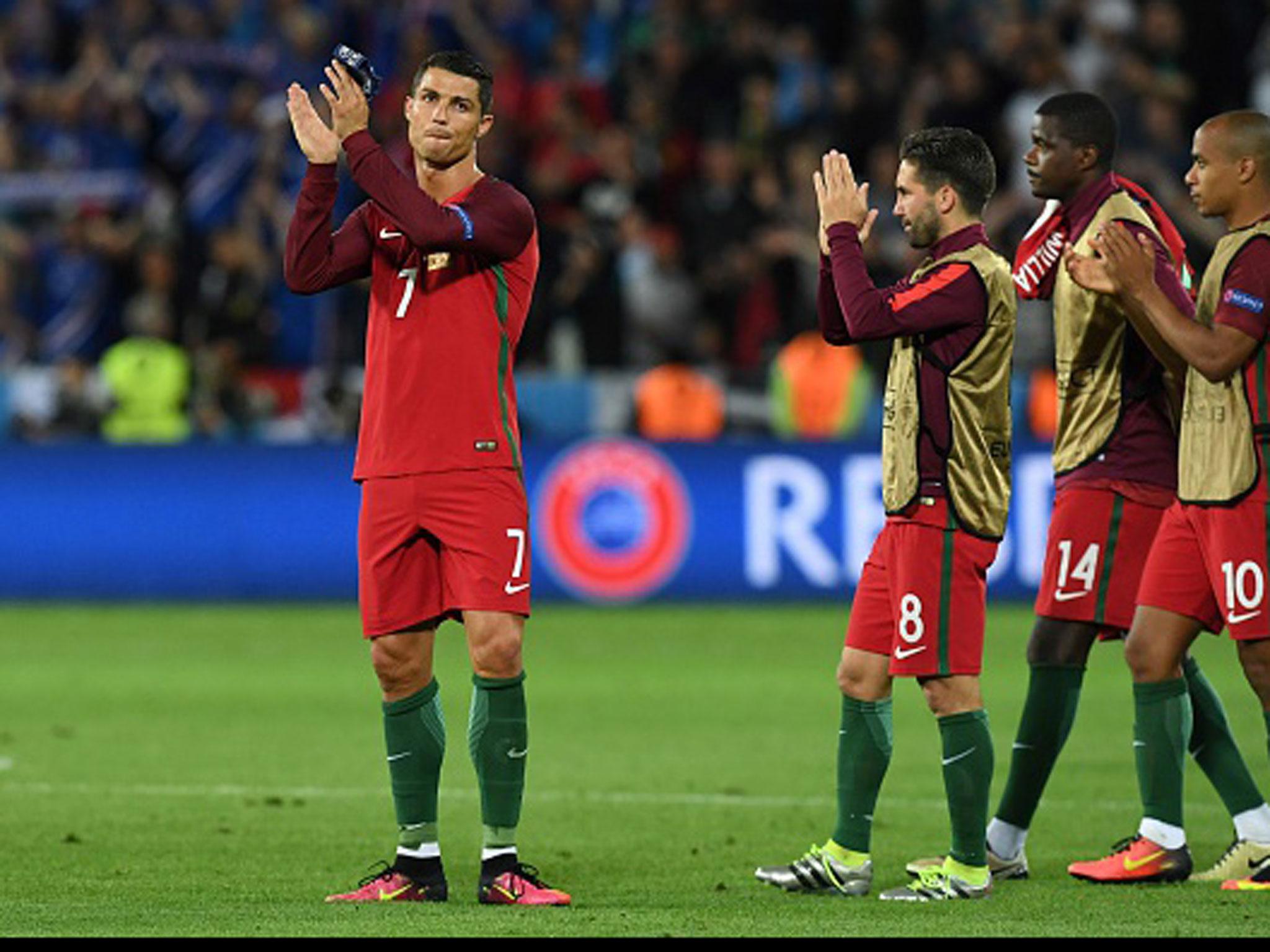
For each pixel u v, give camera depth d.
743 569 58.44
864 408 61.62
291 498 59.06
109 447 59.41
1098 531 25.58
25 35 74.94
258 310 64.06
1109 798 31.70
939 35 72.62
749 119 69.00
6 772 34.03
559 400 60.78
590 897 24.00
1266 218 23.92
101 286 66.38
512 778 23.42
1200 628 24.77
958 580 23.89
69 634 53.22
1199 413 24.22
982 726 24.00
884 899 23.88
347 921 21.70
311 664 47.88
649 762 35.31
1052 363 60.81
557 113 68.31
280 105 69.12
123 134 70.56
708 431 60.75
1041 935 20.77
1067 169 25.78
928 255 24.42
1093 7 73.19
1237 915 22.33
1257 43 70.94
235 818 29.83
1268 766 34.56
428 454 23.33
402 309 23.55
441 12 71.69
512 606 23.34
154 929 21.11
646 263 64.69
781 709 41.44
